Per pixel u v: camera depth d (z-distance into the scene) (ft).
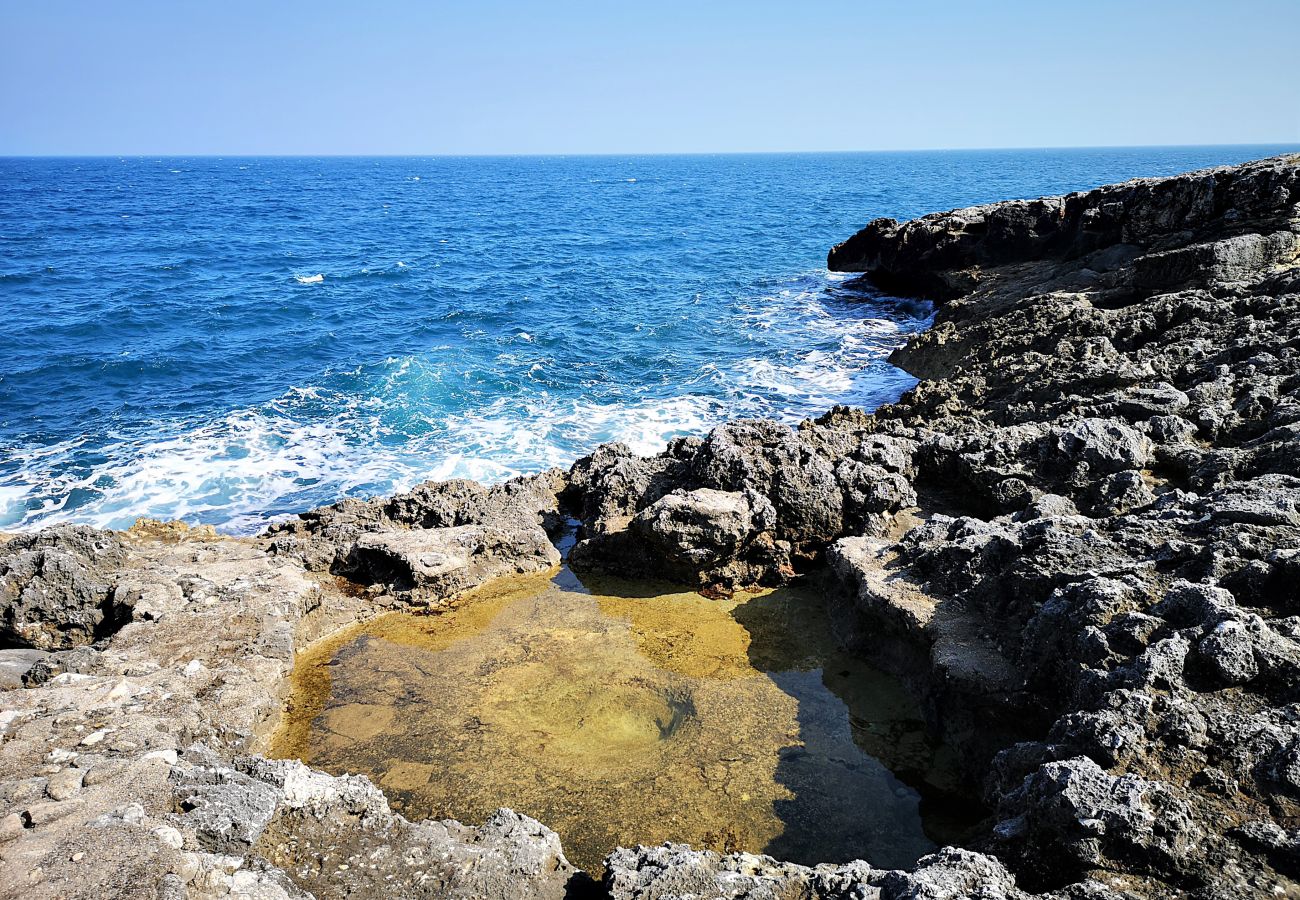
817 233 201.05
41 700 25.57
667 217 257.55
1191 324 55.26
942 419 51.52
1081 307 66.74
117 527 49.75
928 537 34.65
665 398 72.74
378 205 330.13
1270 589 23.47
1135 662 21.79
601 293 125.70
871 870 19.22
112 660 29.53
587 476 48.26
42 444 62.08
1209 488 34.30
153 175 650.43
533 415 68.13
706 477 40.96
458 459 59.11
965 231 107.65
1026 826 19.26
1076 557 27.89
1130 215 82.33
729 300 118.42
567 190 441.27
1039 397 50.85
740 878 18.74
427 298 122.01
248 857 19.53
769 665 32.45
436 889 19.75
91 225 226.79
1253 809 17.93
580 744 28.27
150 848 17.97
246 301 116.78
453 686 31.68
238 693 28.50
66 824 18.88
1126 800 17.89
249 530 49.49
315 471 57.41
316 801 21.77
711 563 38.32
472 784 26.37
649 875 18.81
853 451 43.39
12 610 33.14
